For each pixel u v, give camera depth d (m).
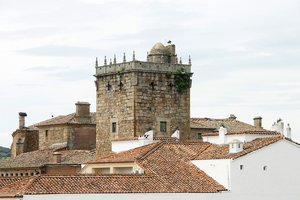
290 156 95.88
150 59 137.25
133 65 131.25
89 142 152.12
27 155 142.25
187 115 136.12
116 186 85.12
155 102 133.00
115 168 97.19
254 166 93.25
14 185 83.38
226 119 158.38
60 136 151.75
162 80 133.88
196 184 90.69
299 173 96.31
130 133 131.12
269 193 94.00
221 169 92.56
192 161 95.69
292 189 95.69
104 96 135.88
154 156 96.12
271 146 94.56
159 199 86.38
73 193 81.50
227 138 102.62
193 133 148.62
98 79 136.88
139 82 131.50
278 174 94.75
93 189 83.19
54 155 129.88
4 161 141.75
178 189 88.12
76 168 127.12
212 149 98.12
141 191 85.44
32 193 79.56
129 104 131.62
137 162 93.94
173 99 134.88
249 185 92.75
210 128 151.12
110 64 134.88
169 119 134.12
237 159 92.12
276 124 107.81
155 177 89.88
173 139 112.62
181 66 136.12
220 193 90.69
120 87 133.25
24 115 163.88
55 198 80.44
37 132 163.62
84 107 152.88
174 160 96.06
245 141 100.00
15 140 163.88
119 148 110.75
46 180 83.12
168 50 137.25
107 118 135.12
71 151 136.88
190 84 136.62
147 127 131.88
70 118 152.00
